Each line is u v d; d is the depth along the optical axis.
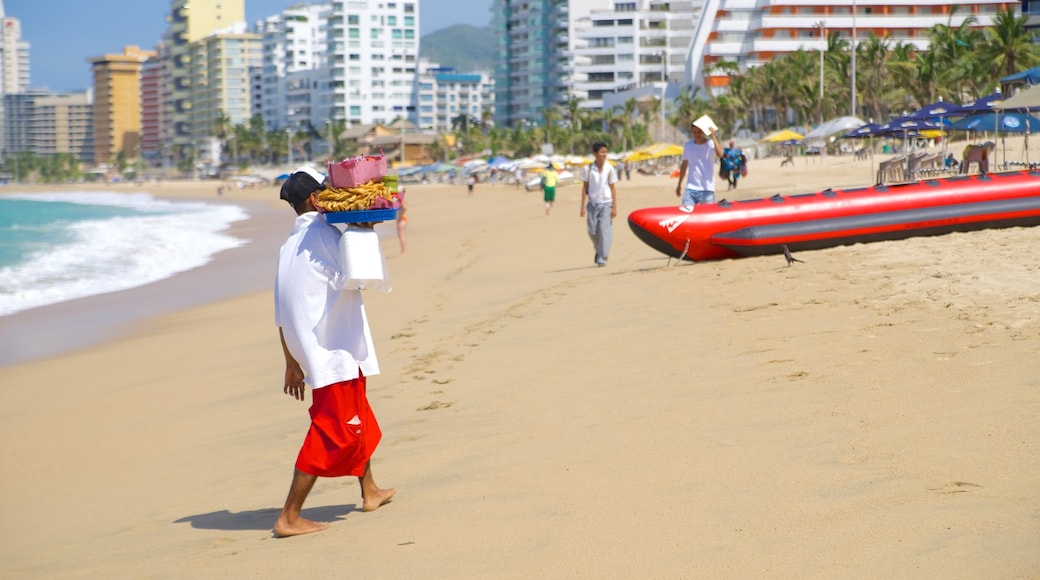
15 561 4.56
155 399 8.81
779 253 11.38
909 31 111.38
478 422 5.88
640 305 9.46
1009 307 6.68
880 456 4.00
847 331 6.70
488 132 159.88
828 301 8.01
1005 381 4.83
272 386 8.60
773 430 4.64
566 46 158.25
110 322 15.77
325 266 4.21
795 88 90.31
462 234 29.55
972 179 11.87
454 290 14.12
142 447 6.93
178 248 33.88
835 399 5.04
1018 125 27.73
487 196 65.38
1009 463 3.67
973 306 6.91
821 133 54.78
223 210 81.19
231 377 9.41
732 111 103.19
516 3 166.88
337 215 4.11
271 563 3.82
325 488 5.04
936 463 3.81
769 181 39.47
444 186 96.25
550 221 31.12
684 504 3.75
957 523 3.16
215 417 7.61
